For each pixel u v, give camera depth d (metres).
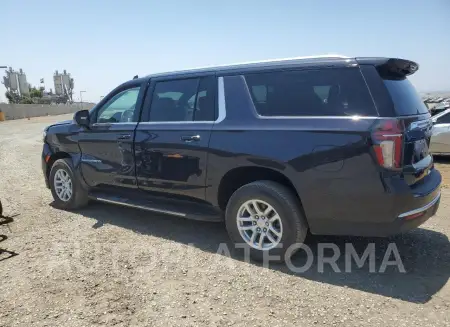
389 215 3.12
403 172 3.11
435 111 10.60
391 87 3.24
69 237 4.48
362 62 3.27
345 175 3.19
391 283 3.31
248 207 3.76
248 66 3.87
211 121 3.96
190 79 4.25
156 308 2.96
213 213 4.12
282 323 2.74
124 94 4.88
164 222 5.00
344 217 3.28
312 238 4.31
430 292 3.14
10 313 2.91
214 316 2.84
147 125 4.49
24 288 3.29
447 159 10.05
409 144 3.16
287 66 3.62
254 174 3.82
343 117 3.23
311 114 3.40
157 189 4.44
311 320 2.78
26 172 8.91
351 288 3.23
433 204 3.41
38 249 4.13
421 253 3.91
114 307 2.97
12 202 6.04
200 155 3.97
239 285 3.30
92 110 5.20
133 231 4.67
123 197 4.96
